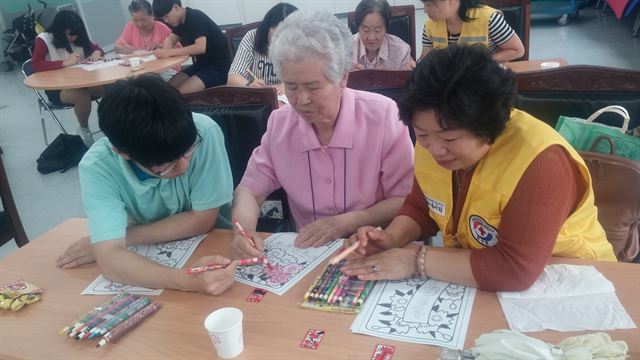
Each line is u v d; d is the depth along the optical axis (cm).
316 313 104
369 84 190
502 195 98
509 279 99
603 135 133
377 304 104
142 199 139
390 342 93
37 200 339
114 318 108
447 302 102
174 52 394
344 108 137
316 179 147
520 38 290
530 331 91
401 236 124
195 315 109
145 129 103
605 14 619
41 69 395
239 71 298
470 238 113
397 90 188
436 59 85
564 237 107
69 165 384
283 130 147
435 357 88
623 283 100
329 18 117
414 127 93
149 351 99
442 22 271
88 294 122
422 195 127
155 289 120
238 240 130
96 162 131
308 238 134
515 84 88
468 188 107
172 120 105
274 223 189
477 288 104
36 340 107
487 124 87
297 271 121
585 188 101
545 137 94
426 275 110
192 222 140
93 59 419
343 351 93
